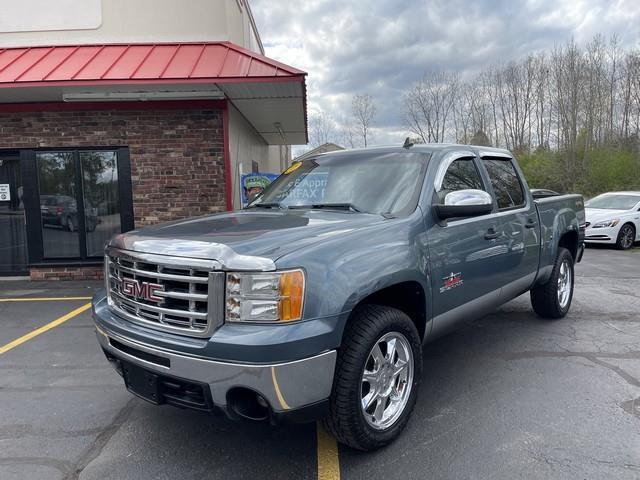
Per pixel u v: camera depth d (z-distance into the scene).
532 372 4.28
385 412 3.11
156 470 2.94
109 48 8.99
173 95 8.66
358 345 2.79
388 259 3.01
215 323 2.57
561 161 34.78
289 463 2.98
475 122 46.69
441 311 3.54
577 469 2.83
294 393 2.51
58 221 9.24
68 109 8.99
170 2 9.24
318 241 2.80
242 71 7.92
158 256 2.78
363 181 3.88
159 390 2.81
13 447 3.23
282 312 2.52
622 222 13.33
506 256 4.34
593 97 38.12
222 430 3.41
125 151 9.11
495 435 3.23
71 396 4.02
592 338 5.19
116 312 3.14
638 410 3.55
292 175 4.45
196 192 9.19
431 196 3.57
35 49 9.02
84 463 3.03
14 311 6.89
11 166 9.33
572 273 6.02
